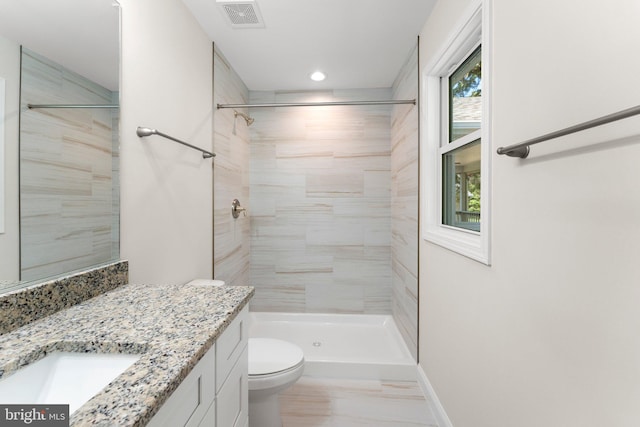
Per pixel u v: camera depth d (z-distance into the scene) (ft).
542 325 2.93
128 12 4.23
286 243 10.26
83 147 3.49
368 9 6.04
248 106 7.29
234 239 8.69
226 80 8.04
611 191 2.19
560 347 2.70
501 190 3.63
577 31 2.47
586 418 2.43
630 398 2.07
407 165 7.98
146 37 4.63
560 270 2.68
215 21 6.38
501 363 3.66
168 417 2.07
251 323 9.91
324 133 10.12
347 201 10.11
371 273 10.12
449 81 6.39
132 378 1.95
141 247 4.53
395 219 9.40
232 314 3.16
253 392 4.93
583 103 2.42
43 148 3.01
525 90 3.16
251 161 10.24
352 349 8.43
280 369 5.01
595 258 2.33
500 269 3.67
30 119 2.88
